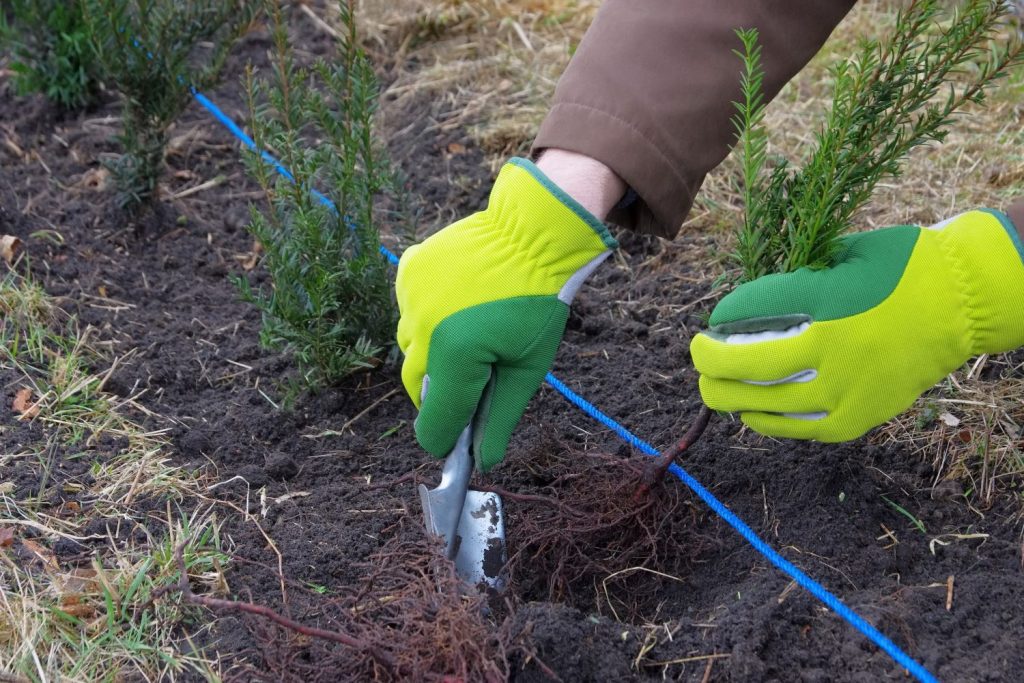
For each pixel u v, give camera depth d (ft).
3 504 7.12
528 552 7.21
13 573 6.60
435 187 11.60
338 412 8.59
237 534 7.16
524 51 13.79
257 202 11.37
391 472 7.94
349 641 5.60
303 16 14.62
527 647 6.04
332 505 7.51
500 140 12.12
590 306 9.71
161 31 10.33
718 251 10.11
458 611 5.69
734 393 5.84
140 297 9.84
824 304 5.52
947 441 7.66
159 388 8.73
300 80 8.29
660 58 6.02
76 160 11.59
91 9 9.94
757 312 5.68
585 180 6.04
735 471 7.63
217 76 11.45
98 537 6.97
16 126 12.00
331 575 6.86
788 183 6.72
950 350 5.57
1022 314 5.44
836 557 6.83
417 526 6.95
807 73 12.60
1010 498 7.24
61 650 6.14
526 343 5.95
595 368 8.99
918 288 5.50
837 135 6.00
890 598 6.46
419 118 12.82
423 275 6.02
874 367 5.52
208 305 9.87
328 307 8.30
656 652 6.28
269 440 8.27
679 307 9.64
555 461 7.71
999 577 6.65
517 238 5.92
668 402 8.50
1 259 9.62
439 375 5.94
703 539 7.16
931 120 6.14
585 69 6.12
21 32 12.39
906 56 6.26
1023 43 5.77
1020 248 5.44
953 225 5.73
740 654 6.07
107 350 8.98
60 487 7.33
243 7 11.16
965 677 5.89
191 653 6.15
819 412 5.72
